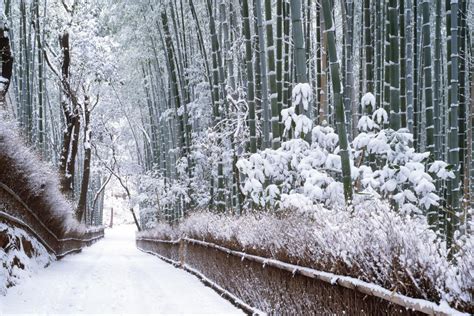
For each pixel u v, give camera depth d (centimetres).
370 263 351
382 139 609
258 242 642
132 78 2186
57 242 1446
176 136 1867
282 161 687
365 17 796
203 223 1102
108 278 1028
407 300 295
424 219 568
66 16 1970
